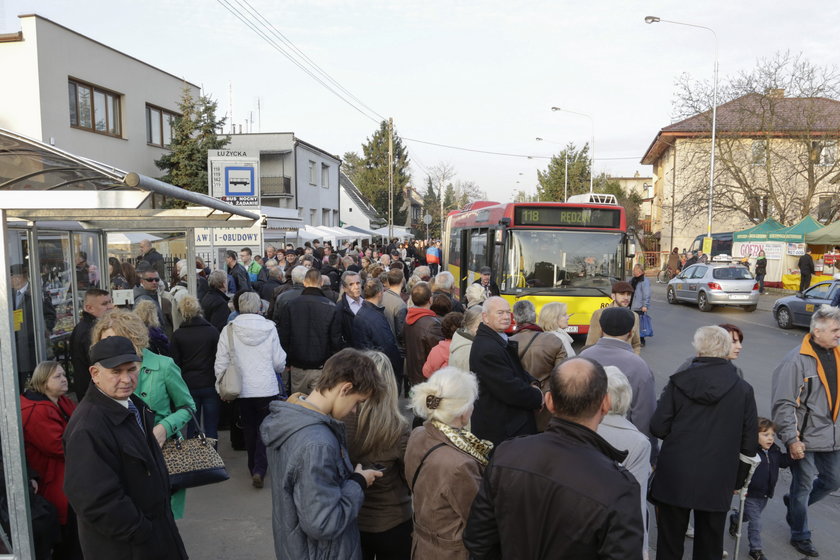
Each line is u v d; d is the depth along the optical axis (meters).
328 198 41.84
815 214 30.91
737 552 4.08
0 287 3.02
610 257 11.46
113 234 8.00
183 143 22.12
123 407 2.80
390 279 7.48
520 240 11.34
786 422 4.24
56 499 3.52
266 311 8.39
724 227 40.34
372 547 3.04
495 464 2.27
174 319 7.09
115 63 18.98
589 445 2.21
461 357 4.60
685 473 3.54
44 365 3.57
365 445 2.97
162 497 2.89
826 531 4.84
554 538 2.09
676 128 39.72
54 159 3.50
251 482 5.55
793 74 28.05
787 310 15.44
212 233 12.09
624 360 3.95
